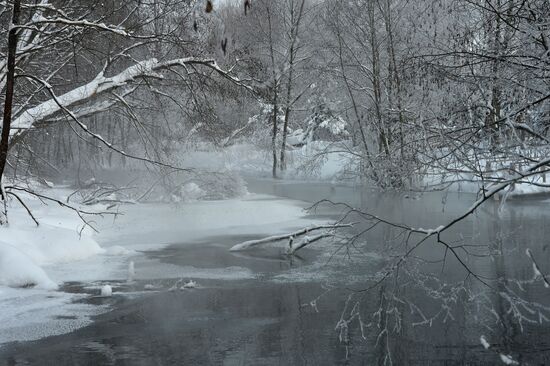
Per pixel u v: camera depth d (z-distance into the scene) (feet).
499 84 30.14
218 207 73.15
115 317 30.81
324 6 131.64
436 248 47.93
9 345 26.78
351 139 124.77
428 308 31.78
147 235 55.88
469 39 33.50
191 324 29.55
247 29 131.23
